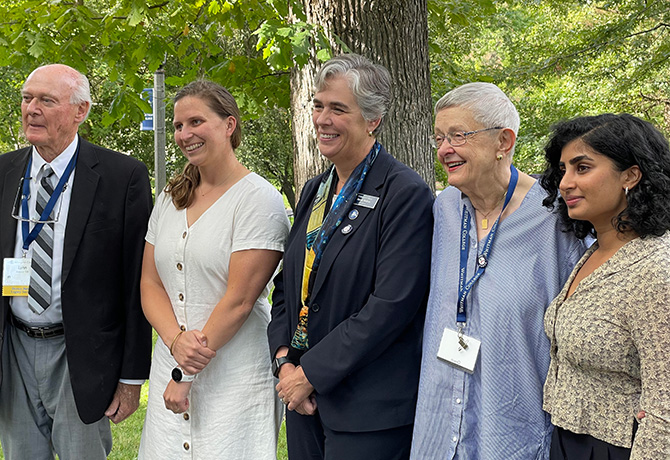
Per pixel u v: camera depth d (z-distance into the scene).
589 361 1.68
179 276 2.47
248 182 2.48
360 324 2.08
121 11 4.64
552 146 1.85
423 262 2.14
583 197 1.72
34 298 2.55
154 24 5.01
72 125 2.59
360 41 3.48
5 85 11.84
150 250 2.61
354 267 2.14
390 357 2.18
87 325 2.60
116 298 2.69
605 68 11.07
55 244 2.57
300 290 2.29
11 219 2.59
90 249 2.59
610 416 1.66
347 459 2.16
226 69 4.87
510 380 1.92
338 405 2.17
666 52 10.37
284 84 5.01
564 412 1.75
